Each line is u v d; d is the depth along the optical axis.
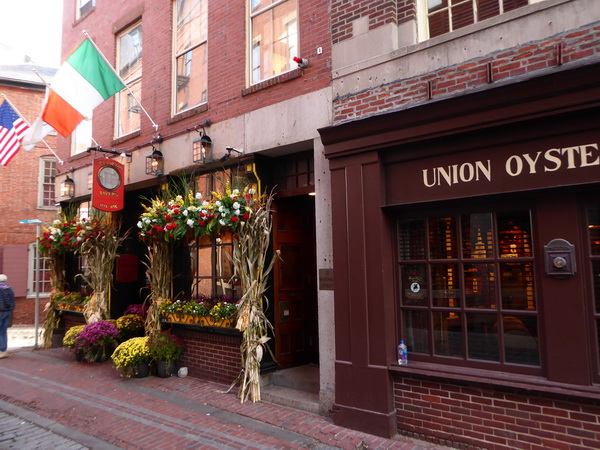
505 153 4.07
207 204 6.09
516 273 4.11
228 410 5.35
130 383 6.67
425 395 4.39
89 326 8.08
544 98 3.75
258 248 5.98
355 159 4.91
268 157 6.50
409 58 4.71
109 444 4.53
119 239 9.05
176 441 4.53
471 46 4.31
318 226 5.38
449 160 4.40
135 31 9.16
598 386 3.57
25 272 15.62
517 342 4.05
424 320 4.64
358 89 5.09
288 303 6.53
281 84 5.96
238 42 6.70
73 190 10.48
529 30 3.99
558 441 3.65
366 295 4.71
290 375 6.00
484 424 4.03
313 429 4.70
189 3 7.89
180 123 7.59
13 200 15.84
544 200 3.89
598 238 3.70
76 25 10.84
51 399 6.06
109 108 9.58
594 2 3.69
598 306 3.67
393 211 4.87
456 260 4.46
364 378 4.66
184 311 6.75
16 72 16.80
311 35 5.66
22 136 9.41
